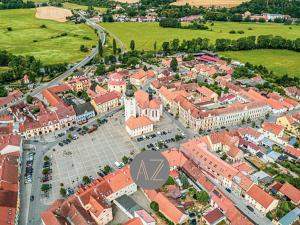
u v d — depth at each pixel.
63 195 197.25
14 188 191.62
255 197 189.25
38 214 184.00
